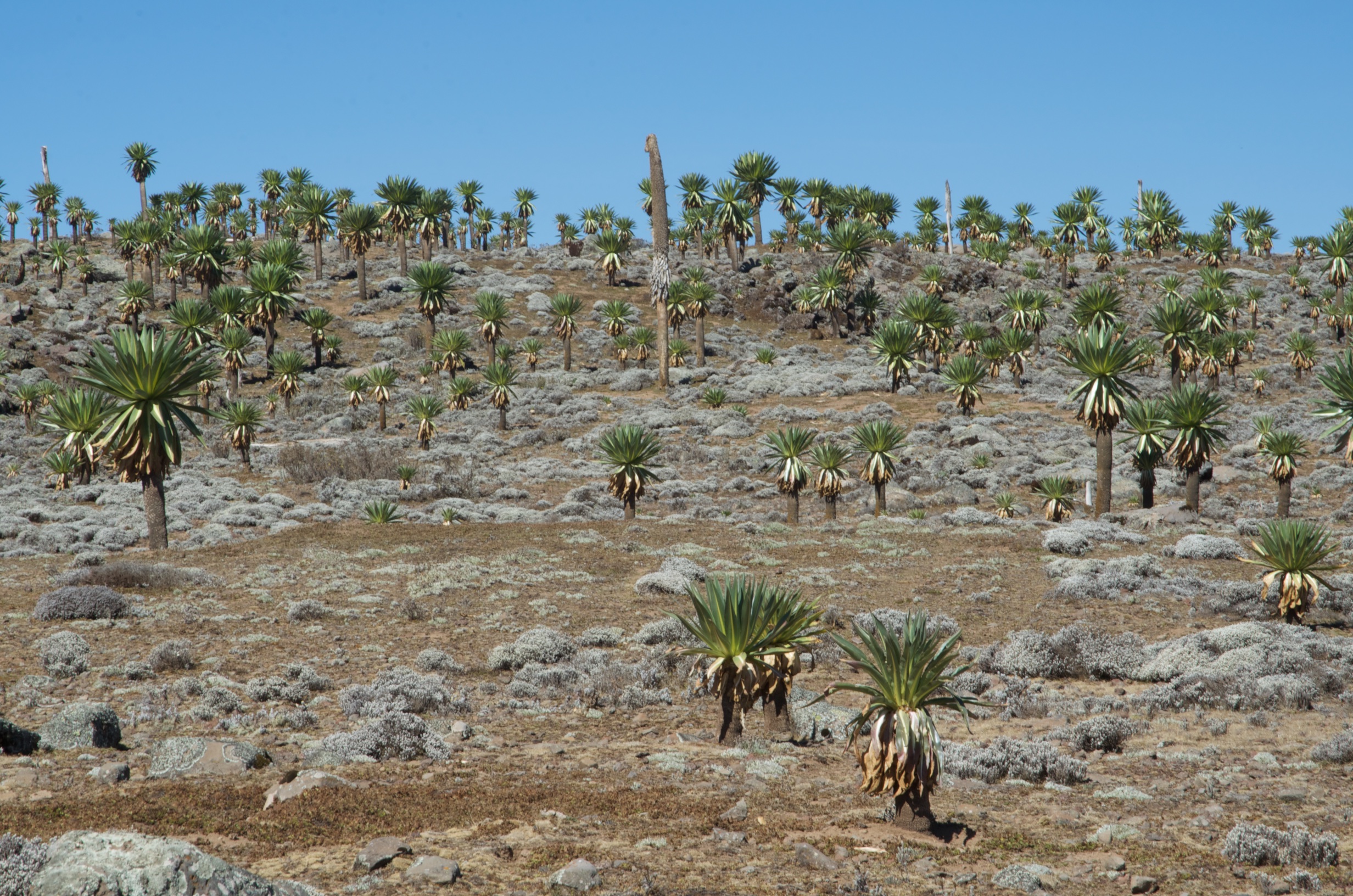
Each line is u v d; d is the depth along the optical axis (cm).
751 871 734
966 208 12138
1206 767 1099
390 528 3145
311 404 6681
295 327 8681
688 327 8875
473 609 2023
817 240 10919
